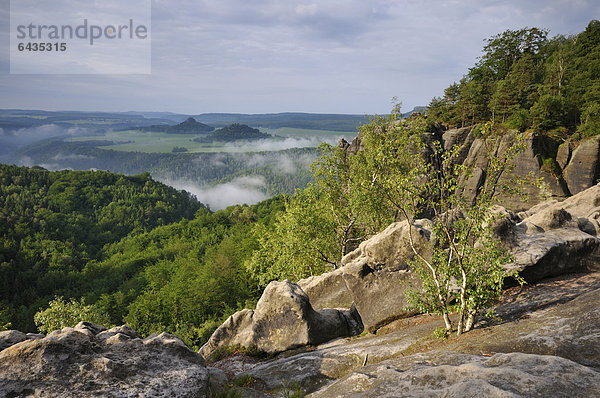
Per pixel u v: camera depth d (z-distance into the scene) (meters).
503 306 16.39
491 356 10.12
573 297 15.34
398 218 35.66
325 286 27.67
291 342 20.34
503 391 6.45
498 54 118.25
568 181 73.62
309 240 36.88
